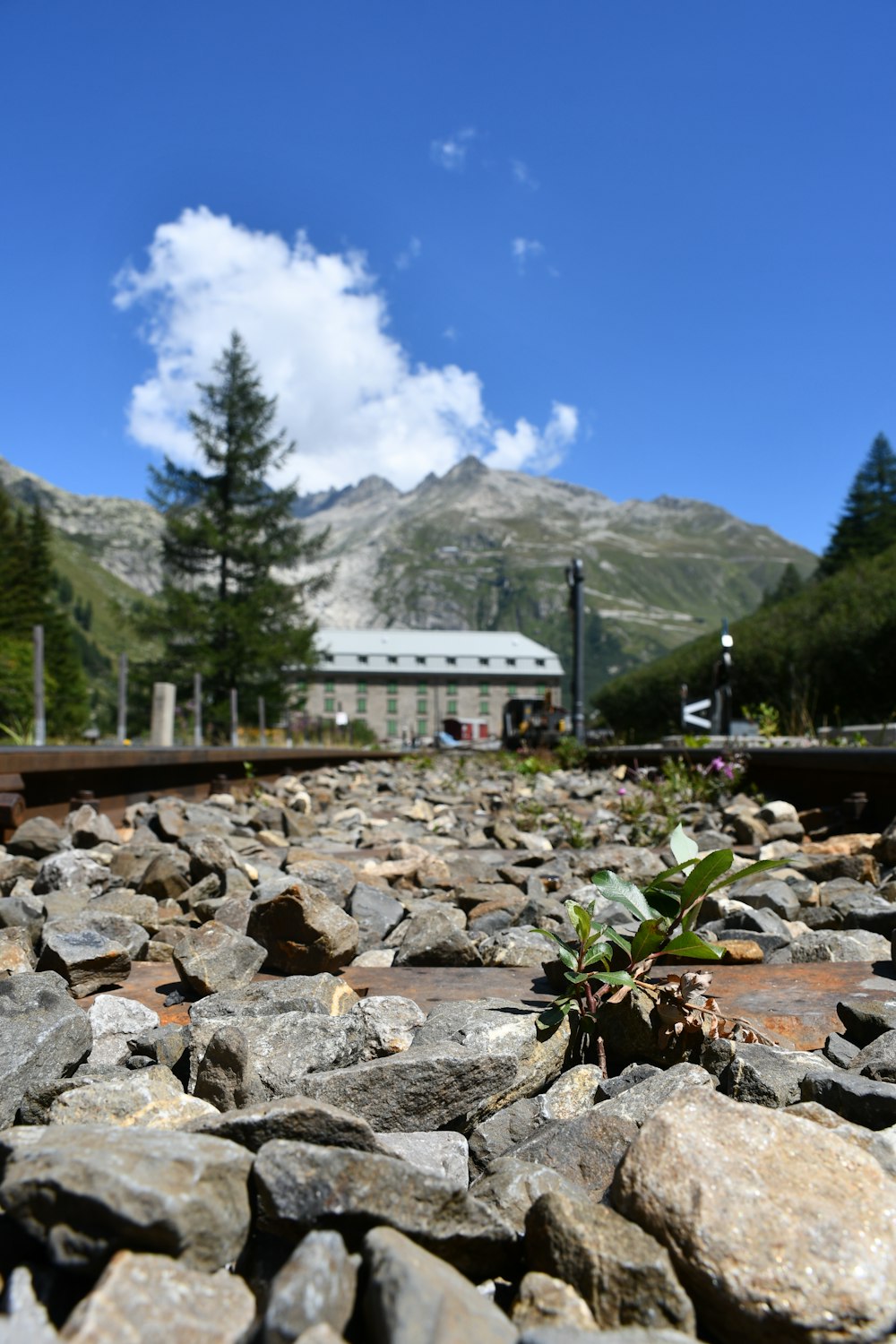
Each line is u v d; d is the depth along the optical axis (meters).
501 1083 1.59
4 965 2.24
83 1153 1.05
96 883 3.37
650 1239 1.06
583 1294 1.02
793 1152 1.14
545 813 7.05
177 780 7.81
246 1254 1.09
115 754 5.97
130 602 33.75
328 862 3.79
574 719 17.31
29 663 15.49
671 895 1.94
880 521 66.44
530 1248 1.11
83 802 5.13
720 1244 1.02
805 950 2.52
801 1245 1.02
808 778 6.63
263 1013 1.92
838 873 3.71
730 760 7.47
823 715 22.02
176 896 3.35
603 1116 1.41
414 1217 1.08
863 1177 1.11
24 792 4.96
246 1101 1.54
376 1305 0.90
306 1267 0.93
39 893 3.34
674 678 30.00
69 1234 0.98
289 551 35.47
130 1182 0.99
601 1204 1.25
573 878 3.92
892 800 5.16
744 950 2.38
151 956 2.59
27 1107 1.48
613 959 2.05
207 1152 1.10
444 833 6.19
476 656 100.69
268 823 5.90
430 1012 1.93
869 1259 1.00
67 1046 1.63
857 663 21.05
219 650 32.72
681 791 7.32
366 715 97.94
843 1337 0.95
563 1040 1.79
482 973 2.34
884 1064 1.57
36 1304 0.93
